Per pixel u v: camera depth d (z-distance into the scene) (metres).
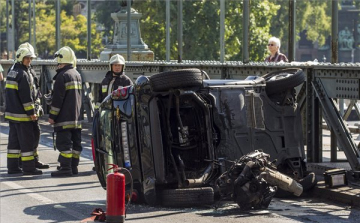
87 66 38.41
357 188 20.75
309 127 24.59
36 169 26.09
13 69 26.09
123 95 20.27
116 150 20.53
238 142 20.02
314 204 19.95
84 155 30.83
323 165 24.03
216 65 29.19
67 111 25.45
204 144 19.77
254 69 27.02
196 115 19.84
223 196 19.03
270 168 18.95
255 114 20.19
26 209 19.64
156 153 19.23
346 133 23.09
